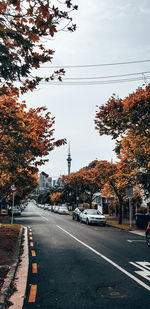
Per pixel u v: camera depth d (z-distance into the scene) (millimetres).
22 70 4527
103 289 5574
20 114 8891
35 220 27516
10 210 37219
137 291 5465
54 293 5316
